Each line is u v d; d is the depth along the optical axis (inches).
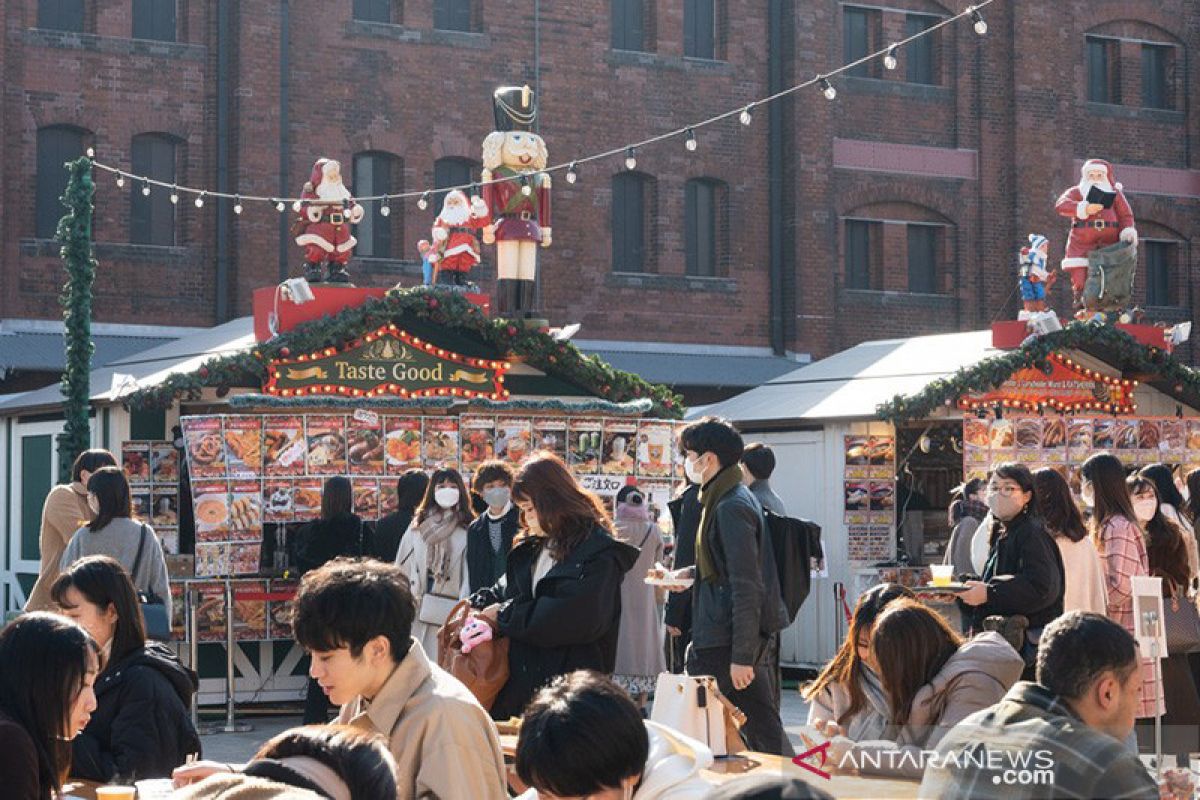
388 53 1325.0
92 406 771.4
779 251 1456.7
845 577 850.8
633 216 1419.8
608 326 1391.5
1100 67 1592.0
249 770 166.4
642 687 590.2
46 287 1218.6
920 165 1502.2
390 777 170.9
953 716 262.1
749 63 1453.0
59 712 227.8
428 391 750.5
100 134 1239.5
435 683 230.8
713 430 407.5
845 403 860.6
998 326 885.2
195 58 1270.9
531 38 1373.0
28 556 842.8
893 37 1496.1
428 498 557.6
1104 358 888.3
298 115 1294.3
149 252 1252.5
